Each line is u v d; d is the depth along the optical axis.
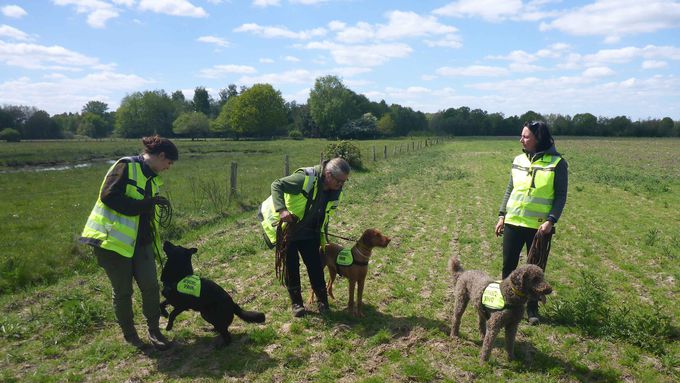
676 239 9.17
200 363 4.37
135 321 5.28
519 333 5.03
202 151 45.53
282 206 4.99
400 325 5.20
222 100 125.31
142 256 4.48
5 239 9.36
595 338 4.90
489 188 16.98
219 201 12.98
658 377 4.16
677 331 5.04
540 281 4.04
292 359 4.42
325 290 5.53
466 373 4.22
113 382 4.03
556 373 4.22
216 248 8.42
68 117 121.00
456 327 4.84
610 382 4.09
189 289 4.45
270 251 8.26
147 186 4.39
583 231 9.95
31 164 32.62
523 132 5.26
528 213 5.16
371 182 17.75
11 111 85.50
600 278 6.91
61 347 4.70
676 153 42.31
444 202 13.88
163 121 103.25
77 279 6.98
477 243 8.91
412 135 105.12
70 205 14.36
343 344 4.71
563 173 5.07
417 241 9.09
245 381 4.06
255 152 43.16
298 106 107.75
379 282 6.67
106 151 46.44
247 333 4.96
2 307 5.79
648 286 6.61
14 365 4.37
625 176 20.39
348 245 8.89
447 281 6.74
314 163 28.31
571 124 101.06
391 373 4.19
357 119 94.06
